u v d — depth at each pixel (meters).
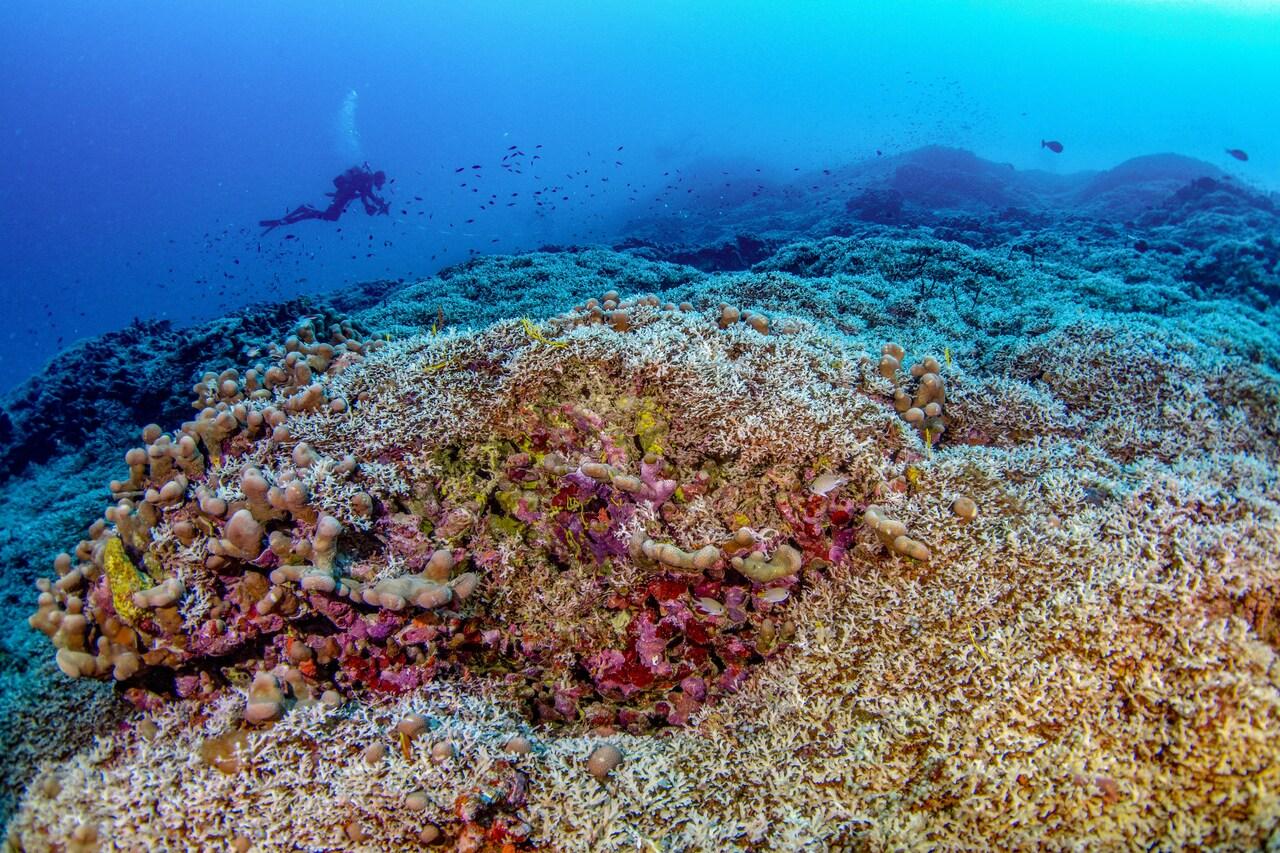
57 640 2.84
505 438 3.51
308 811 2.39
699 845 2.29
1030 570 2.69
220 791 2.43
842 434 3.21
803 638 2.90
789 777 2.48
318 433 3.61
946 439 4.15
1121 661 2.37
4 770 2.85
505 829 2.37
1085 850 2.08
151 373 9.33
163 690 3.05
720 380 3.41
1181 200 18.50
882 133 69.81
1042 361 4.89
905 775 2.38
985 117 70.25
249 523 2.83
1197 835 2.04
